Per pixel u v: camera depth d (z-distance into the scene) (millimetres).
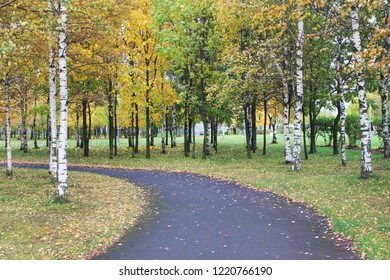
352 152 30938
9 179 18844
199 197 15086
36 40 13312
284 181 17453
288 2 18016
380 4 10656
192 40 28547
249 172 21516
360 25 15875
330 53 24891
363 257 7570
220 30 28453
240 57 22125
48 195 14586
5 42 8844
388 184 14383
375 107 30234
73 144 52344
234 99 25422
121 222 10875
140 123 40250
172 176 21891
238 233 9656
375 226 9500
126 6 18047
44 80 21359
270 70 23406
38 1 11227
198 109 33531
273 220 11000
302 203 13234
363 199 12547
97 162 30078
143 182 19547
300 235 9344
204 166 25969
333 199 13000
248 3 21031
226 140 54125
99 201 13945
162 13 28703
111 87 31344
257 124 68812
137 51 29766
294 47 23125
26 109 36531
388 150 23625
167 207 13273
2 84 19562
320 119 37281
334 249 8180
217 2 26922
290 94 26109
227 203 13742
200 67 30016
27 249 8383
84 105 34000
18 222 10562
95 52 18750
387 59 10164
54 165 17672
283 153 32562
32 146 49094
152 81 31266
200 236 9445
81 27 14742
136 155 34781
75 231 9852
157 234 9734
